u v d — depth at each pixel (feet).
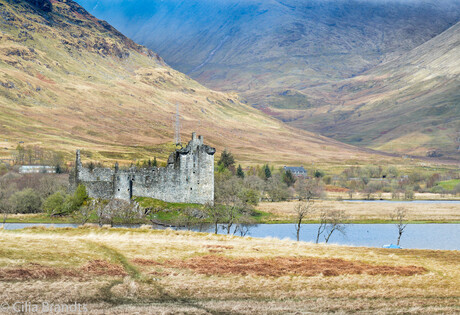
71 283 190.19
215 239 301.63
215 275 216.54
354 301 202.80
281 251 268.21
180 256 240.53
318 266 239.09
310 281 218.18
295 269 232.12
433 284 226.17
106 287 192.85
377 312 194.49
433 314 196.13
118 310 176.96
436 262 268.00
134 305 182.29
